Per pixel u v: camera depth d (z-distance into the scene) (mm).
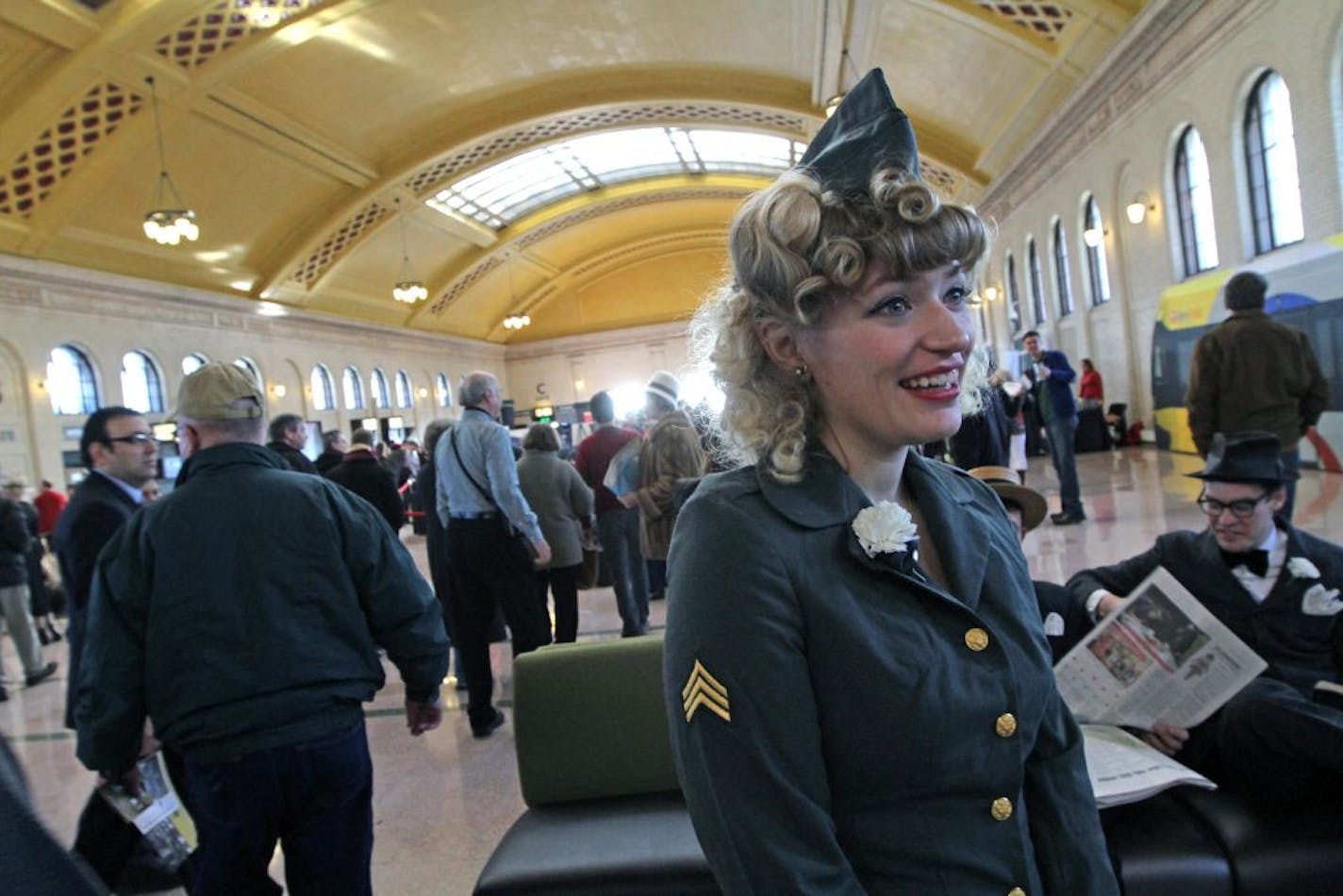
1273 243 9477
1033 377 10938
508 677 5242
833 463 966
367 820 2059
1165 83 11062
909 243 896
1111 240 13602
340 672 1980
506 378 36688
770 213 937
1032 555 6352
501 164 22203
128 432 2768
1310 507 6477
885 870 856
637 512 5887
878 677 852
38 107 11891
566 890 2082
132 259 16547
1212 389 4109
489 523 4184
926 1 12406
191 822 2299
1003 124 15641
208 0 11469
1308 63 8172
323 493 2074
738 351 999
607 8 15086
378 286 25516
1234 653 2164
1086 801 1040
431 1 13719
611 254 34031
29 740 4938
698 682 852
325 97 15586
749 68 17234
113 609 1930
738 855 809
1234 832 2000
